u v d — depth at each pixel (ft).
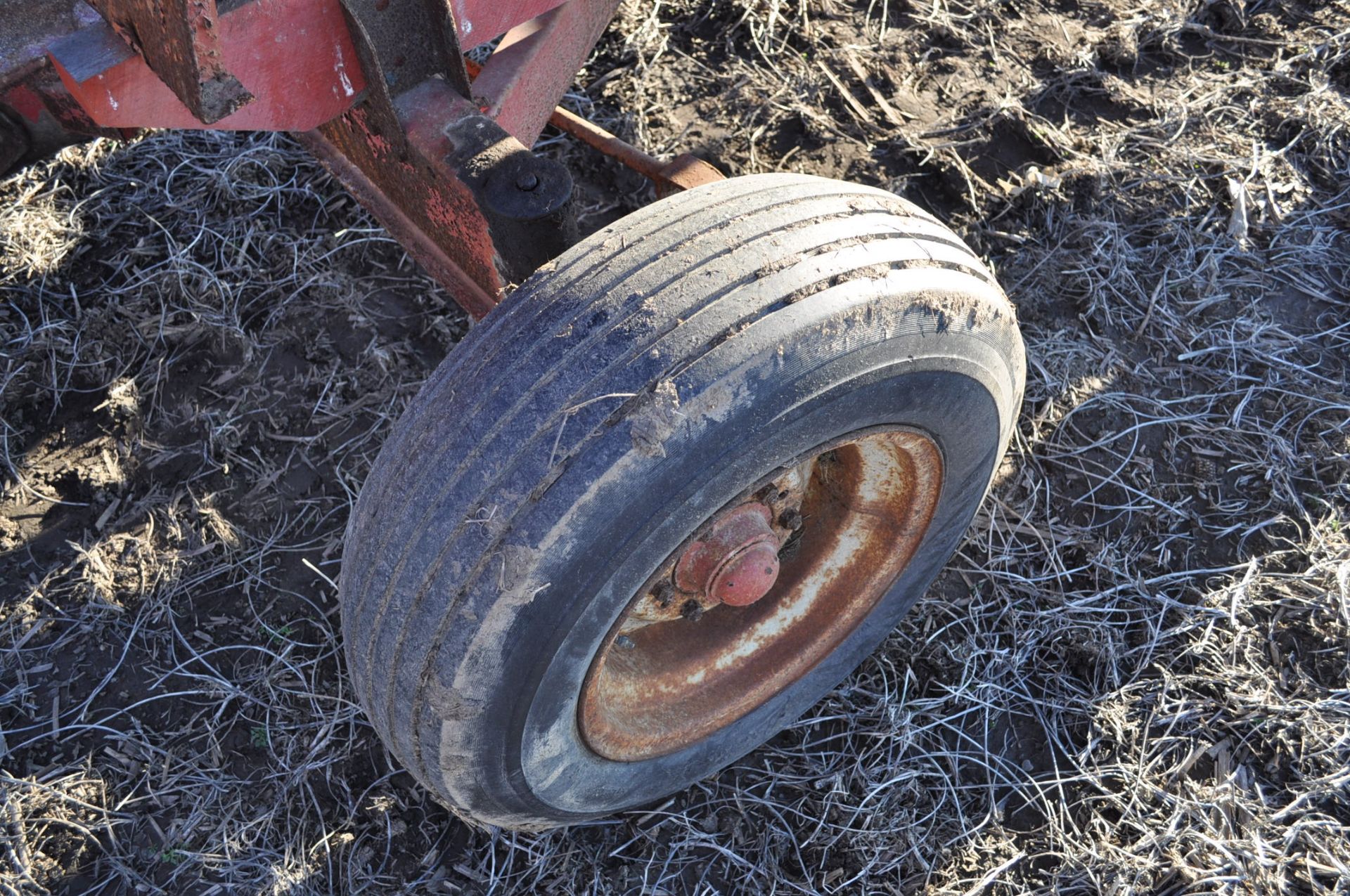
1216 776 9.18
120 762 9.36
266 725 9.56
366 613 6.31
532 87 8.76
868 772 9.30
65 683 9.78
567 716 6.82
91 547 10.47
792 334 5.77
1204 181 12.87
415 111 7.54
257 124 7.39
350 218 12.65
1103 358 11.64
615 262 6.07
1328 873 8.48
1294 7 14.61
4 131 7.72
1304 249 12.37
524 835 9.00
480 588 5.76
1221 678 9.57
